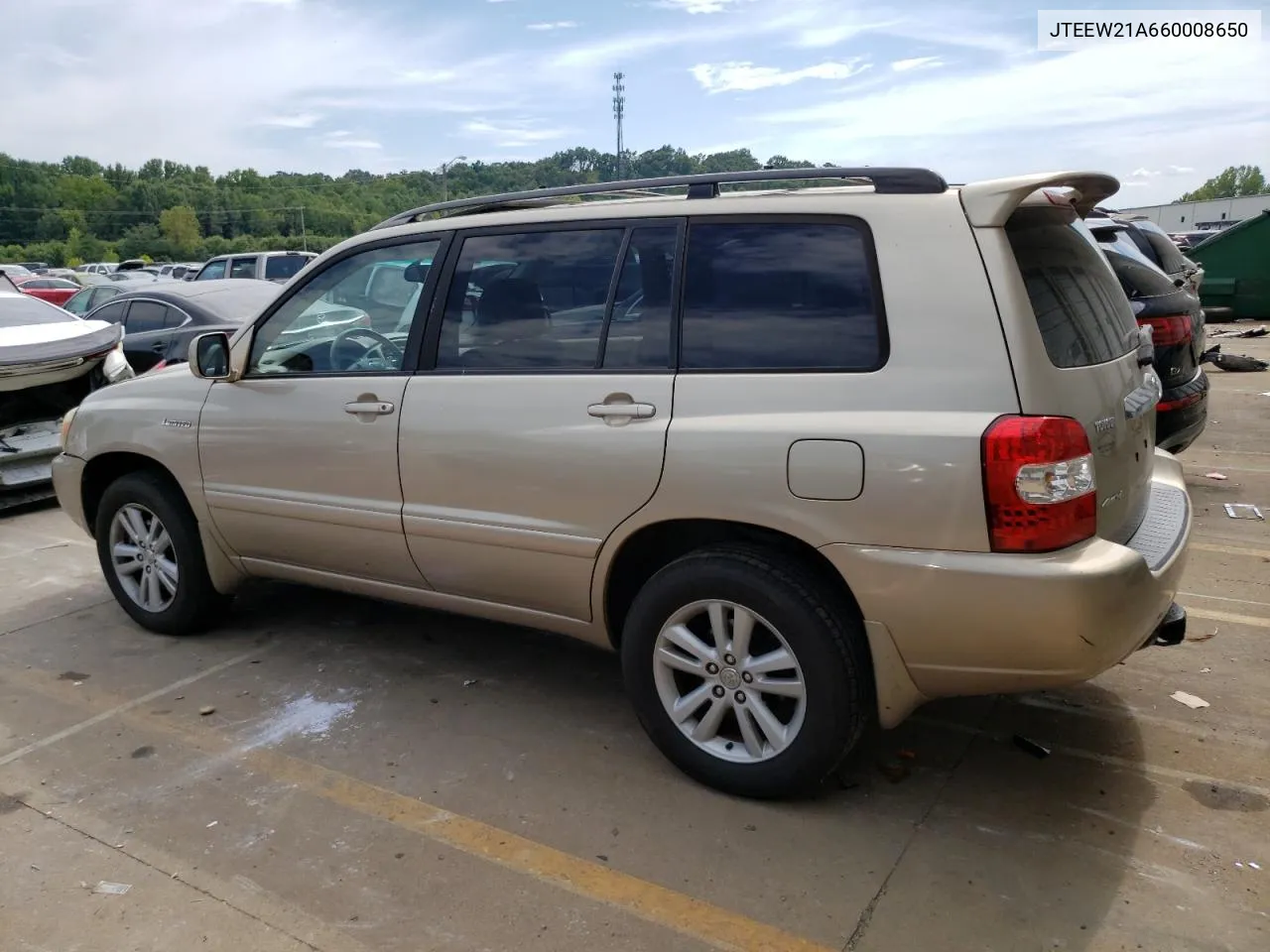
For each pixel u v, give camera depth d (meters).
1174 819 2.89
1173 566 2.86
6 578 5.46
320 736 3.55
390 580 3.83
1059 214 3.05
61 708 3.83
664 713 3.14
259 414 3.93
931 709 3.63
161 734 3.60
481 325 3.44
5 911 2.61
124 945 2.47
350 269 3.84
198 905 2.62
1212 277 17.03
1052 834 2.84
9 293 8.02
